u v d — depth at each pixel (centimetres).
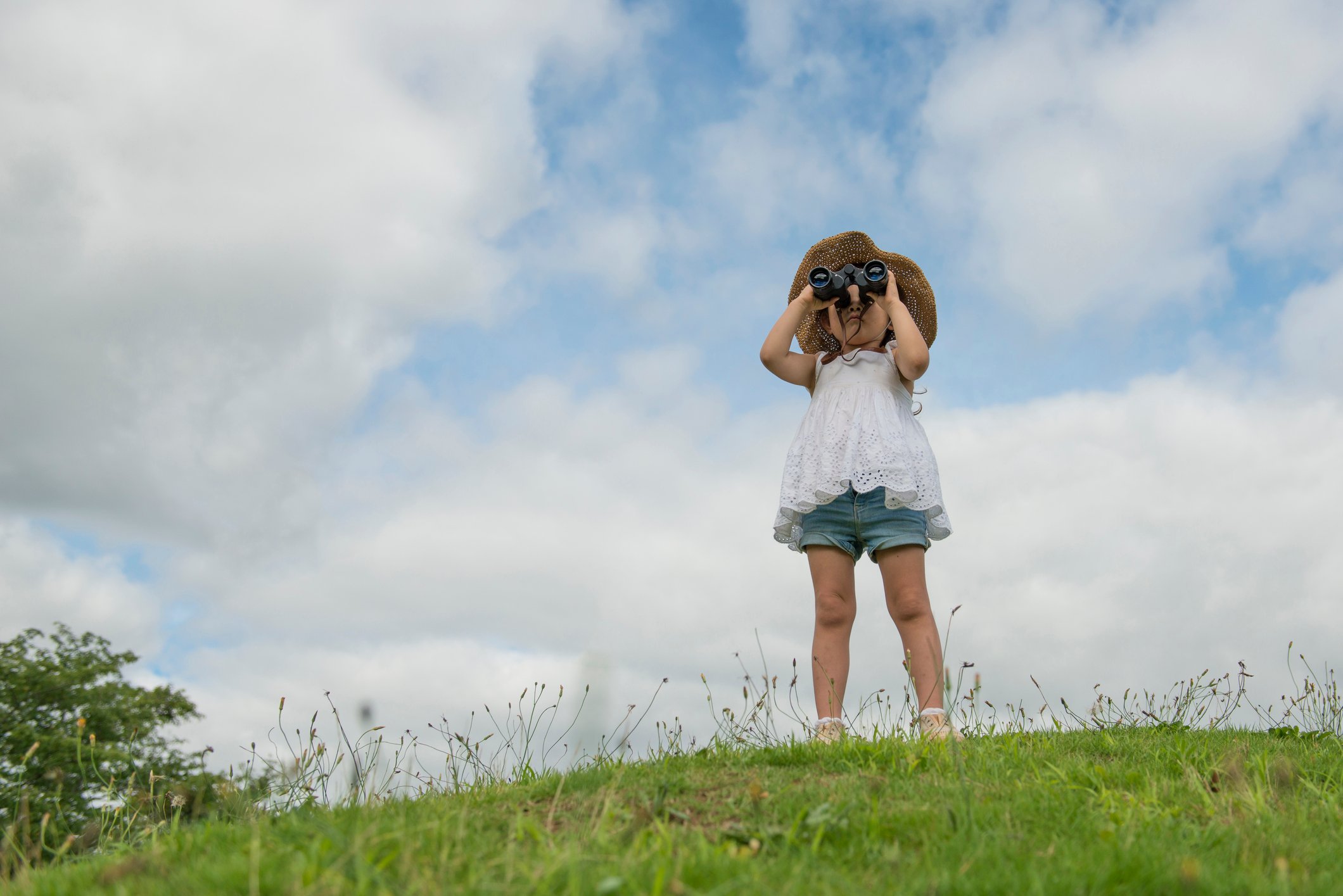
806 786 290
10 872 249
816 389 452
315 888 186
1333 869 217
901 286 494
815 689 399
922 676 388
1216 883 193
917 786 291
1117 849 213
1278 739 438
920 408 462
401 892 190
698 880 198
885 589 407
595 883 196
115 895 200
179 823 289
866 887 201
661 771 327
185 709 2192
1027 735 395
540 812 276
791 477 426
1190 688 481
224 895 187
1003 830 242
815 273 450
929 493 408
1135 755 358
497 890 191
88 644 2248
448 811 268
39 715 1969
